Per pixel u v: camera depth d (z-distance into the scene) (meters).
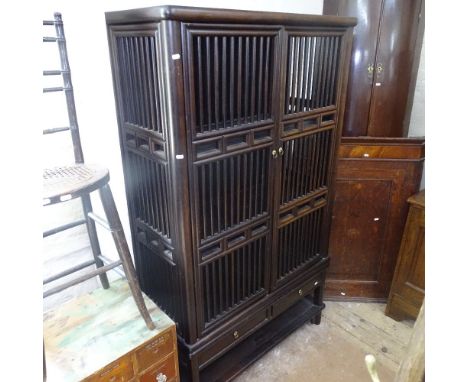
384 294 2.03
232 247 1.26
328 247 1.77
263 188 1.32
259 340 1.62
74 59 1.21
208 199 1.15
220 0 1.53
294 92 1.28
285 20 1.12
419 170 1.76
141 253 1.41
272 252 1.44
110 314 1.19
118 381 1.05
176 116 0.96
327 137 1.51
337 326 1.88
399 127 1.74
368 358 0.53
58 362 1.01
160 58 0.93
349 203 1.85
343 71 1.43
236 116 1.13
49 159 1.23
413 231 1.73
